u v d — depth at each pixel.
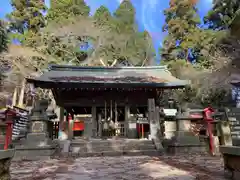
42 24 32.22
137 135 14.69
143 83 13.67
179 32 31.34
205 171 5.31
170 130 13.33
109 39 33.44
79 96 14.99
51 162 7.82
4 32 21.39
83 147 10.59
